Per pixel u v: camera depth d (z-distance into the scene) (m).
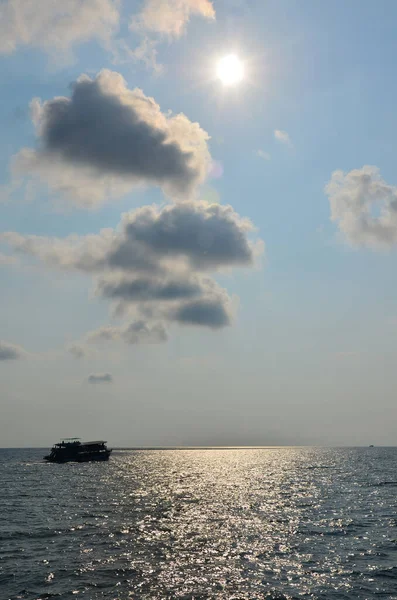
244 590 36.25
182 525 60.31
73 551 47.00
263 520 64.19
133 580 38.31
